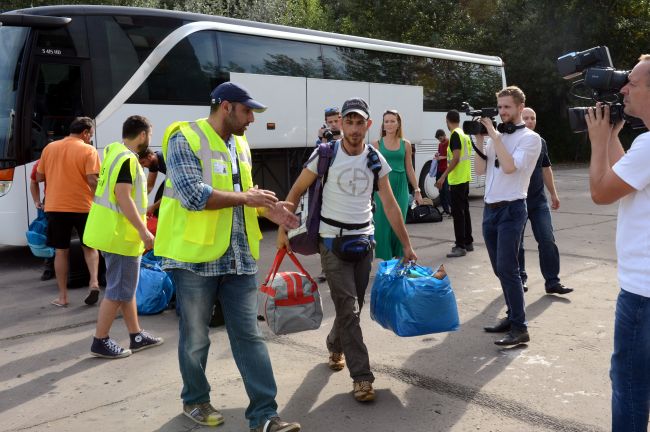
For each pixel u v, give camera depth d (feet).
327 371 14.88
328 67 39.42
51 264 25.67
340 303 13.15
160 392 13.93
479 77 52.11
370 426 12.05
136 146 16.21
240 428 12.10
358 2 96.12
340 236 13.08
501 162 15.69
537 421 12.14
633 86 8.63
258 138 35.37
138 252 15.97
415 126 45.57
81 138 21.57
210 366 15.43
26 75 27.58
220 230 11.23
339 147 13.29
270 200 11.27
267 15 88.53
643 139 8.50
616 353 8.96
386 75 43.70
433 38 92.73
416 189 22.74
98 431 12.07
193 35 32.73
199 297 11.38
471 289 22.43
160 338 17.30
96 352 16.03
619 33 96.43
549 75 95.55
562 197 53.88
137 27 30.86
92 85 29.22
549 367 14.89
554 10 94.12
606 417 12.27
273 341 17.08
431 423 12.13
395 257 21.93
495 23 97.66
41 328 18.92
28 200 27.68
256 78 35.22
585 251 28.78
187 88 32.40
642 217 8.60
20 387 14.33
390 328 13.75
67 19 28.17
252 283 11.65
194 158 11.07
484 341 16.85
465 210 28.99
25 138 27.50
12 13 28.09
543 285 22.58
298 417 12.48
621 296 8.87
